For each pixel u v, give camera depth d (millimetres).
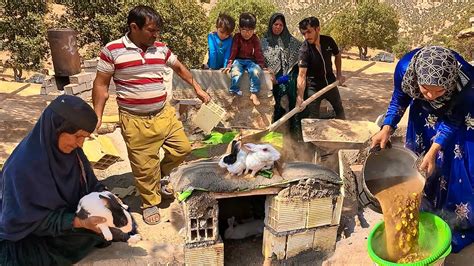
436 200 3102
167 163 3781
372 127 4027
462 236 3043
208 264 3043
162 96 3459
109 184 4246
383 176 3068
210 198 2902
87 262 2988
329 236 3189
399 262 2688
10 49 16891
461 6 32812
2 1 16766
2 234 2584
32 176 2520
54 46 7207
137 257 3072
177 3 16141
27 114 7426
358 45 20250
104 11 16500
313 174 3014
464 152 2859
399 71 2914
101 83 3316
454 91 2691
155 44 3453
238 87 4941
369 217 3602
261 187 2920
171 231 3469
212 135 4746
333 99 5070
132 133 3404
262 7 16656
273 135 4250
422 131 3059
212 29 16969
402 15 33750
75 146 2629
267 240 3143
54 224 2633
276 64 5406
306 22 4668
